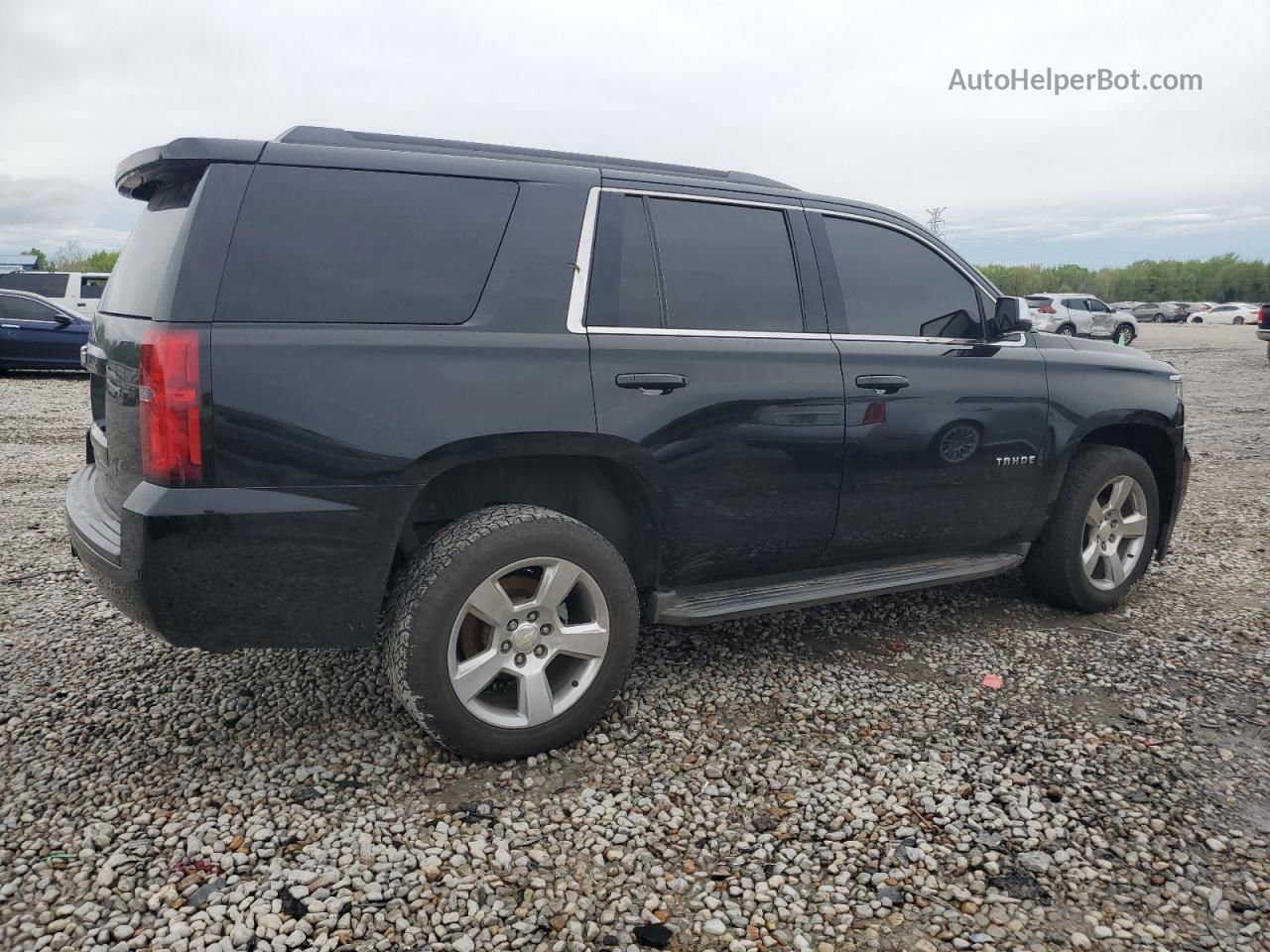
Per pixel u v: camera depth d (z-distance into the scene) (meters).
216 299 2.43
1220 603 4.45
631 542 3.23
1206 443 9.51
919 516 3.66
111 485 2.81
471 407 2.66
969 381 3.71
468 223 2.80
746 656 3.71
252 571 2.47
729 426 3.12
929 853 2.41
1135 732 3.09
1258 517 6.26
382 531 2.59
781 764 2.86
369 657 3.60
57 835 2.41
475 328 2.73
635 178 3.15
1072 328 26.59
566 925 2.12
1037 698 3.35
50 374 15.24
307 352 2.48
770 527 3.30
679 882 2.28
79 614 4.04
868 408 3.43
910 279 3.74
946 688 3.43
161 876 2.25
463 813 2.55
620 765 2.84
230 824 2.47
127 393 2.52
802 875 2.32
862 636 3.97
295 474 2.47
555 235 2.91
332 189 2.63
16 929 2.05
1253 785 2.76
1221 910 2.20
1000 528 3.93
